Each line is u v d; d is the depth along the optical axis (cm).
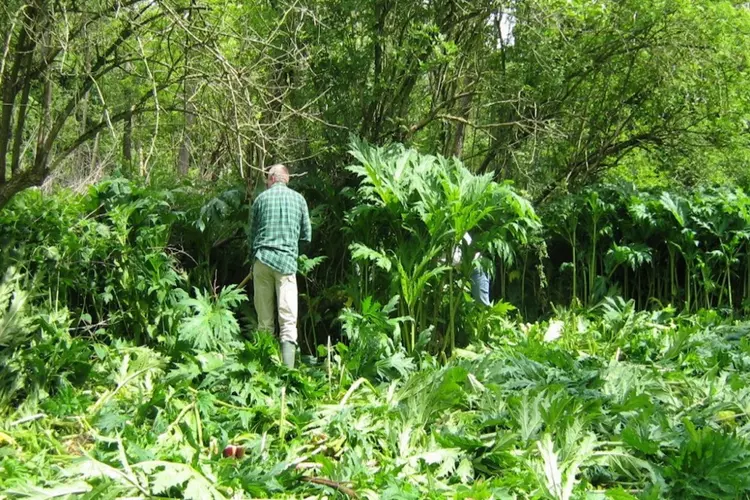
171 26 542
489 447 450
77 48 561
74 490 375
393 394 560
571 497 400
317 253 837
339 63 838
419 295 711
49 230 655
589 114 1169
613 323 833
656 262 1020
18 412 504
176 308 668
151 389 562
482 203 744
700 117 1192
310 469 428
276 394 549
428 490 398
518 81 981
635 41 1108
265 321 688
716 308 982
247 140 624
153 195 714
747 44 1125
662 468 437
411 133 909
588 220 989
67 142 805
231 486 388
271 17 800
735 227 984
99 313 684
